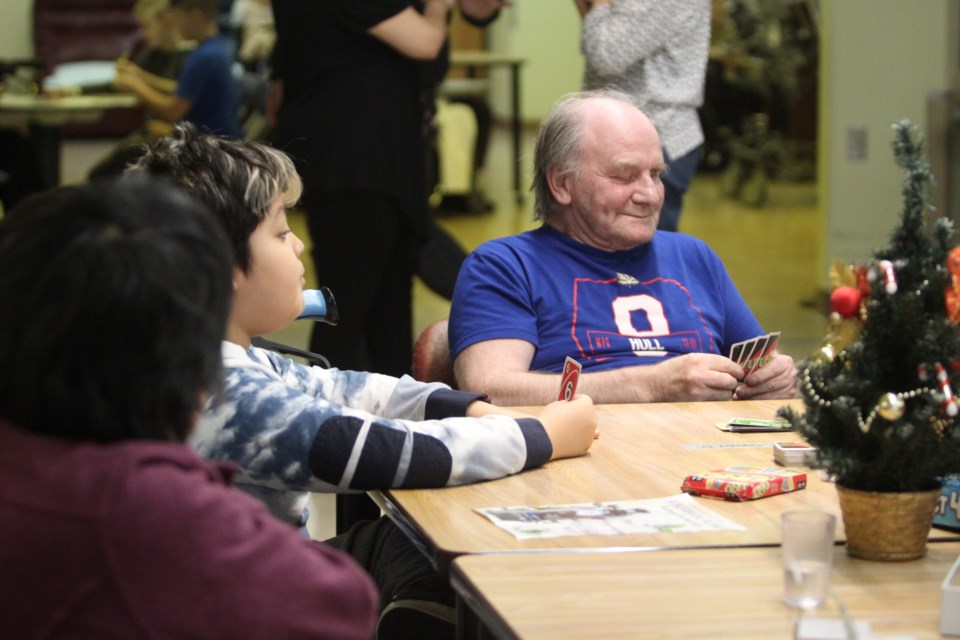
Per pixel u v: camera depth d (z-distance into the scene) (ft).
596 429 7.36
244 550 3.99
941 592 4.66
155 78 25.22
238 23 32.83
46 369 3.98
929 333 5.20
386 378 7.73
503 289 9.70
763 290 26.40
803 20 38.45
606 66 13.30
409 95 14.38
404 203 14.42
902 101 22.97
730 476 6.39
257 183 6.49
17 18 37.45
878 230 23.44
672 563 5.26
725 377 8.95
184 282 4.05
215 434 6.11
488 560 5.29
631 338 9.70
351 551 8.07
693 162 13.67
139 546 3.89
